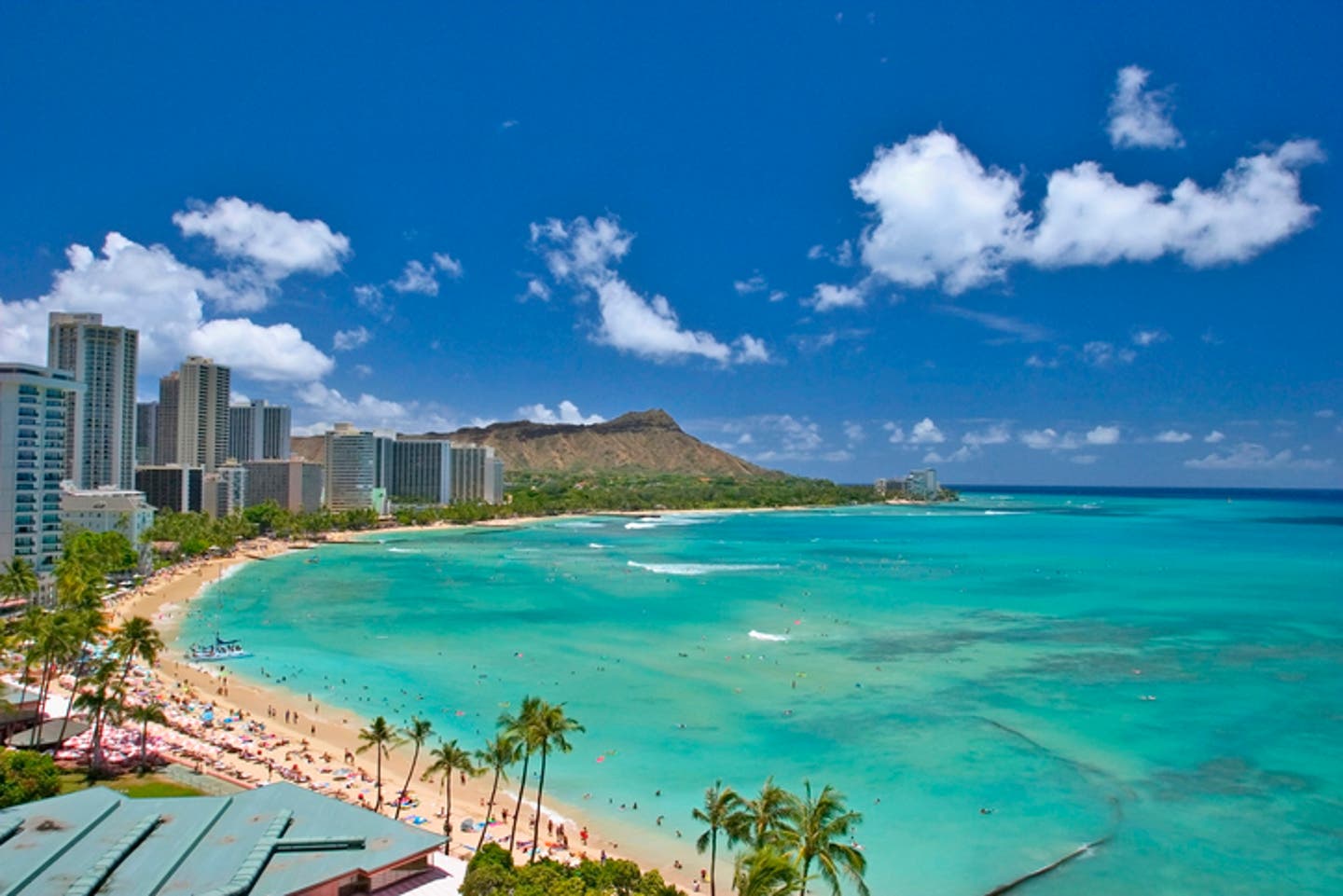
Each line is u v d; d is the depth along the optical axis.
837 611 170.38
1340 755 85.69
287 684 114.12
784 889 44.97
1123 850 66.31
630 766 84.56
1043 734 92.50
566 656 130.00
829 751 87.94
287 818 52.84
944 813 73.06
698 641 140.62
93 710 76.75
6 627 106.44
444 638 144.25
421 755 88.44
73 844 48.25
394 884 50.84
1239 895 59.91
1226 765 83.25
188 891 44.16
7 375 150.25
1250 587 199.88
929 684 112.69
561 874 51.66
